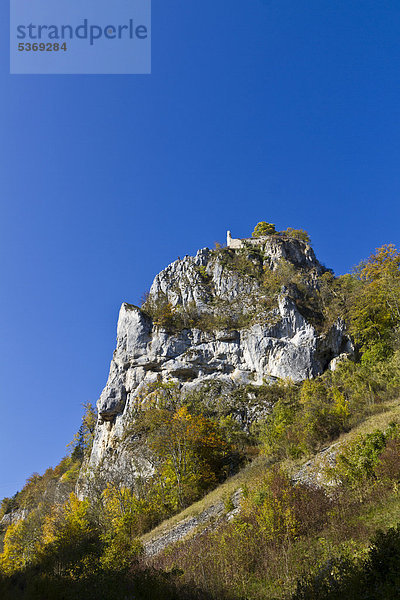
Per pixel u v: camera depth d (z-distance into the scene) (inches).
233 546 563.2
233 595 453.1
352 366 1973.4
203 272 3253.0
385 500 526.6
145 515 1359.5
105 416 2625.5
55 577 487.2
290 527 559.5
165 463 1656.0
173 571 538.6
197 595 462.0
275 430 1330.0
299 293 2807.6
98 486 1647.4
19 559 1688.0
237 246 3543.3
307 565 456.1
